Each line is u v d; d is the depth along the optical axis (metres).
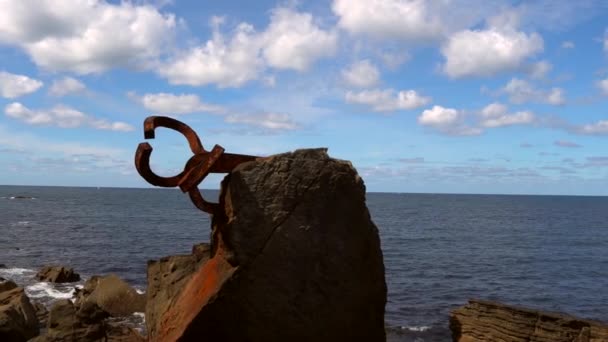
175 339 8.04
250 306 8.10
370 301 8.78
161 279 11.10
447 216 112.00
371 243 8.80
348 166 8.70
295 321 8.26
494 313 13.14
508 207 171.62
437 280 34.62
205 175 8.20
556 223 96.00
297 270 8.27
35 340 14.83
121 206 130.62
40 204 132.00
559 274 38.56
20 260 40.28
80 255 43.66
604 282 35.59
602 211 150.12
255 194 8.21
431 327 22.66
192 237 59.94
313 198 8.38
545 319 12.27
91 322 15.90
